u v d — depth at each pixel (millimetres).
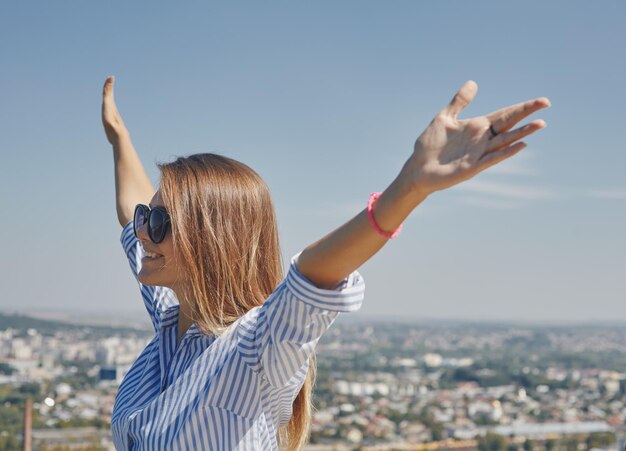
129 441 1816
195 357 1772
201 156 1845
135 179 2686
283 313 1589
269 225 1850
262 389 1739
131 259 2455
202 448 1705
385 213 1447
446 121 1404
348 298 1550
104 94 2717
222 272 1767
